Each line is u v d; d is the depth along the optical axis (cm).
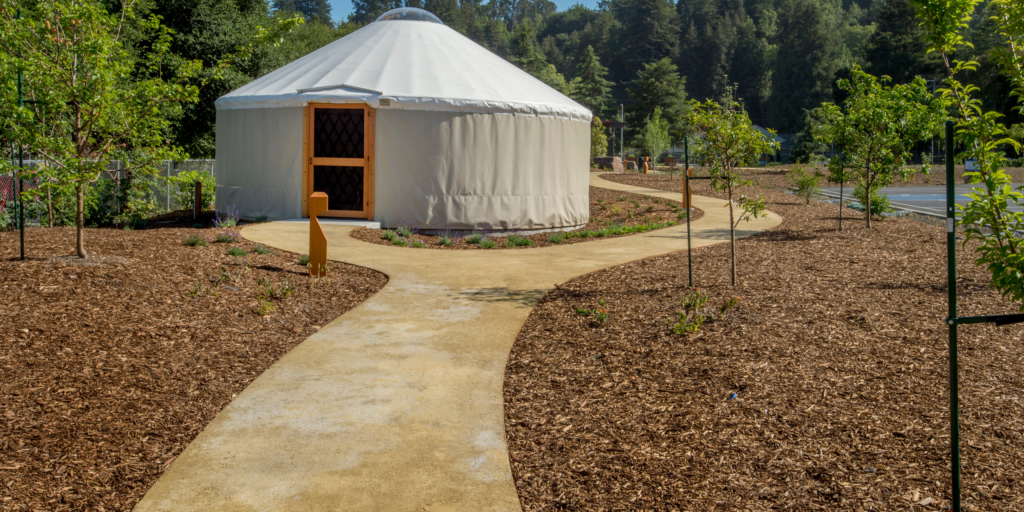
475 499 308
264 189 1241
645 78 7700
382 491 314
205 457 344
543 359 498
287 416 396
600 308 613
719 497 301
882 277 748
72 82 638
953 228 263
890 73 6831
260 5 2998
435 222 1210
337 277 766
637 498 303
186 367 459
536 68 7881
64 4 647
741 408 392
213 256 782
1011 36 298
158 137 693
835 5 14712
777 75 10156
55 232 834
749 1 13762
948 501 289
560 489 315
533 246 1073
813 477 314
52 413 375
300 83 1234
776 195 2200
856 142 1203
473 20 13138
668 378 445
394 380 457
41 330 486
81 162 645
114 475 320
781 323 554
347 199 1238
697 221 1413
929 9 310
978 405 383
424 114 1188
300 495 310
